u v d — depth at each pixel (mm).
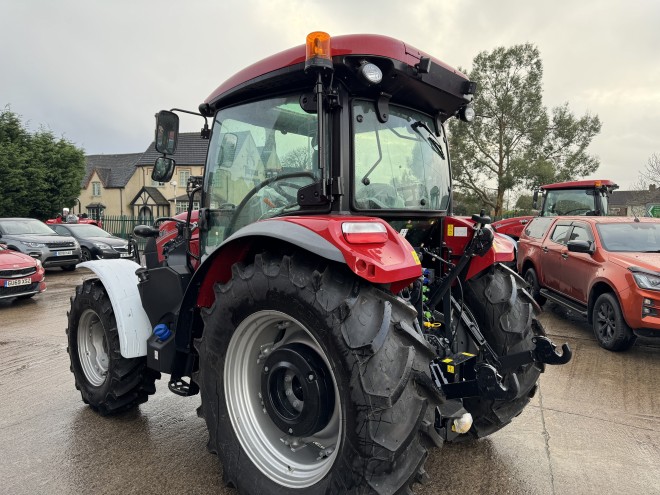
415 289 2562
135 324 3293
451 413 2418
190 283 2705
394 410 1923
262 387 2426
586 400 4133
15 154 20938
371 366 1921
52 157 22812
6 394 4141
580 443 3305
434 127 3016
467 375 2742
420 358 2021
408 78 2393
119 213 41188
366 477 1918
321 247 2027
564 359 2525
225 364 2486
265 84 2557
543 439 3355
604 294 5898
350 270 2121
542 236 8320
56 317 7566
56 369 4848
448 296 2875
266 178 2705
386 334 1955
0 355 5383
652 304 5215
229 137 2930
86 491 2627
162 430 3410
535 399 4145
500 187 23844
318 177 2436
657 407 3988
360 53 2225
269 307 2238
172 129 3115
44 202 22312
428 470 2893
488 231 2666
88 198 42188
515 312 2990
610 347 5688
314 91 2232
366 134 2467
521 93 23453
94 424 3510
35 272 8703
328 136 2348
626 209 40531
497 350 2975
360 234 2062
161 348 3105
